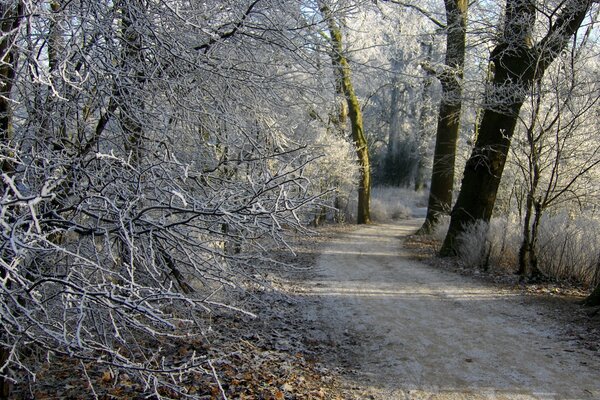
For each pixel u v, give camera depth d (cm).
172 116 521
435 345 708
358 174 2841
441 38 1864
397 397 536
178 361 580
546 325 772
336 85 750
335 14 639
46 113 441
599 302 850
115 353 321
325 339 776
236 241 465
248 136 554
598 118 1137
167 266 495
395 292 1076
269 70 645
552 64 1247
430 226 2197
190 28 527
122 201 399
